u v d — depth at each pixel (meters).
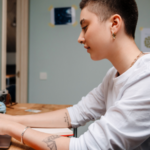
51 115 0.73
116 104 0.45
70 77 2.04
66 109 0.77
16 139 0.51
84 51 2.01
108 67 1.99
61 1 2.03
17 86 2.12
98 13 0.50
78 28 2.01
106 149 0.42
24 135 0.50
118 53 0.52
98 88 0.79
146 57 0.49
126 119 0.42
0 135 0.56
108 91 0.70
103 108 0.75
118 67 0.55
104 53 0.53
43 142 0.47
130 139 0.41
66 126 0.72
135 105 0.42
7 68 6.95
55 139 0.47
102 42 0.51
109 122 0.44
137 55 0.52
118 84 0.54
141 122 0.41
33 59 2.08
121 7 0.49
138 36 1.97
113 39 0.50
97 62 2.00
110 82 0.70
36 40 2.07
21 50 2.05
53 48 2.05
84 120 0.74
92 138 0.44
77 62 2.02
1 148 0.49
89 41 0.52
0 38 1.51
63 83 2.04
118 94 0.51
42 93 2.07
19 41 2.09
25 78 2.06
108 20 0.50
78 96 2.03
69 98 2.04
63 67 2.04
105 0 0.49
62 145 0.46
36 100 2.08
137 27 1.97
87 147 0.44
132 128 0.41
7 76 4.33
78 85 2.03
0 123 0.55
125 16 0.50
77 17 2.01
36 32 2.07
